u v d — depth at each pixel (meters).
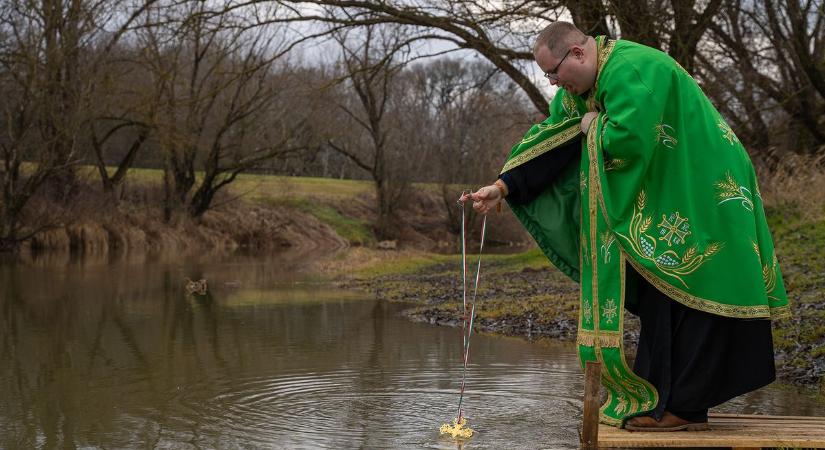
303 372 7.46
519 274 18.44
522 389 6.65
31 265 21.42
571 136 4.75
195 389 6.71
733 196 4.36
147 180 36.03
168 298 14.25
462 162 40.97
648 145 4.32
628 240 4.38
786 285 10.59
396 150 41.25
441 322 11.23
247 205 39.53
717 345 4.34
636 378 4.45
